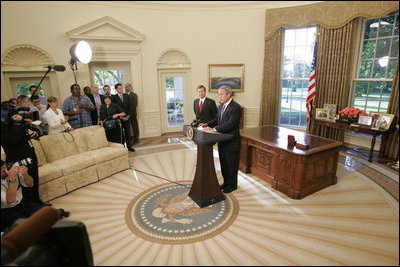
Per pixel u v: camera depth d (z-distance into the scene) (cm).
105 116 466
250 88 612
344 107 496
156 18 559
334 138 514
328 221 262
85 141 402
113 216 283
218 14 577
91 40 513
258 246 229
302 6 505
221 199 309
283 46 572
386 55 449
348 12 443
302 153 293
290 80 586
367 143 487
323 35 493
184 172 402
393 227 248
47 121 387
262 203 302
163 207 300
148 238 245
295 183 307
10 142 259
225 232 250
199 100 431
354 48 475
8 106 262
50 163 349
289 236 240
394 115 409
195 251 226
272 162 344
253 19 571
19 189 253
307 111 517
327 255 214
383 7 393
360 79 486
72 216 283
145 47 566
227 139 284
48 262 146
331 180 339
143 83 583
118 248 231
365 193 317
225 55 599
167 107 636
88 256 164
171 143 556
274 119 602
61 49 493
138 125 591
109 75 569
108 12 518
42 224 145
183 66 600
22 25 454
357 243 227
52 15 474
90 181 365
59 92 509
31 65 475
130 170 413
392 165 399
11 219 234
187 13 572
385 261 205
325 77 507
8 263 127
